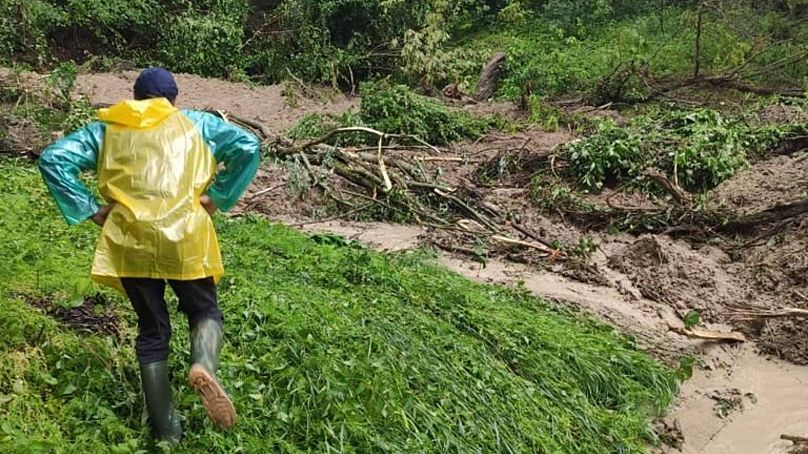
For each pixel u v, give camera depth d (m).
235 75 18.62
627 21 20.69
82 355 4.37
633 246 8.50
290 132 13.18
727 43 17.31
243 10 20.41
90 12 18.66
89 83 15.75
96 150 3.93
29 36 17.45
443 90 17.64
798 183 9.91
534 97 14.93
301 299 5.58
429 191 9.91
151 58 19.34
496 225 9.37
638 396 6.04
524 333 6.22
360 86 16.61
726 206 9.74
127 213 3.81
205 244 3.91
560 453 5.09
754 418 6.19
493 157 11.95
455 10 21.20
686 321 7.04
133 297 3.95
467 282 7.38
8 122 10.95
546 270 8.26
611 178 11.09
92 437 3.90
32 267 5.28
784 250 8.64
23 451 3.59
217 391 3.70
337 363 4.89
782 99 14.75
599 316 7.23
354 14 20.09
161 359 3.98
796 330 7.20
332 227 9.27
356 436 4.43
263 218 8.78
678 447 5.75
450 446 4.73
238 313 5.12
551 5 21.66
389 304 6.07
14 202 7.11
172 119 3.97
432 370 5.31
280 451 4.21
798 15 18.36
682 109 14.62
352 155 10.45
